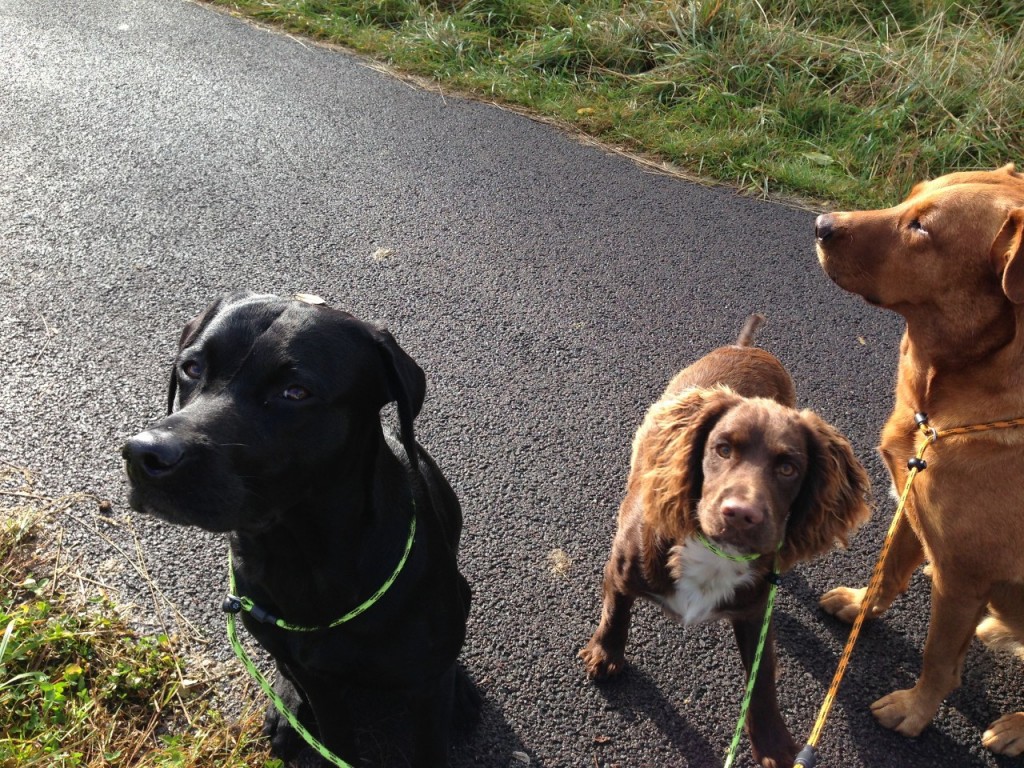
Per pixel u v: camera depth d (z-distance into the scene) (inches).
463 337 63.4
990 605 43.1
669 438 40.9
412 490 36.0
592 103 96.3
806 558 39.6
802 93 96.1
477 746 41.0
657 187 84.7
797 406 61.9
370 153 83.8
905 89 95.0
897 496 44.6
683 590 40.9
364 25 108.9
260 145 82.7
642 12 105.5
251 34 104.9
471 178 82.0
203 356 30.6
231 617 36.3
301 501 31.3
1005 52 99.5
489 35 105.9
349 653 34.3
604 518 51.9
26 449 50.6
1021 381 39.3
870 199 85.0
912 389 43.6
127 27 102.5
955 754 43.1
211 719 39.8
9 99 84.3
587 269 71.9
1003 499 39.1
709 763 41.6
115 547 46.3
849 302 72.1
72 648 40.7
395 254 70.5
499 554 49.2
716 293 71.2
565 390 60.2
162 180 75.5
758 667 39.7
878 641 47.7
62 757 35.2
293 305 31.4
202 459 28.0
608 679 44.1
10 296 60.9
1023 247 37.4
